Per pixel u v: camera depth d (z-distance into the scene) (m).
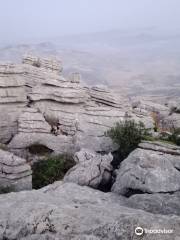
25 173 26.05
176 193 17.22
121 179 21.67
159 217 10.27
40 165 32.44
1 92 37.84
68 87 40.41
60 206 11.47
